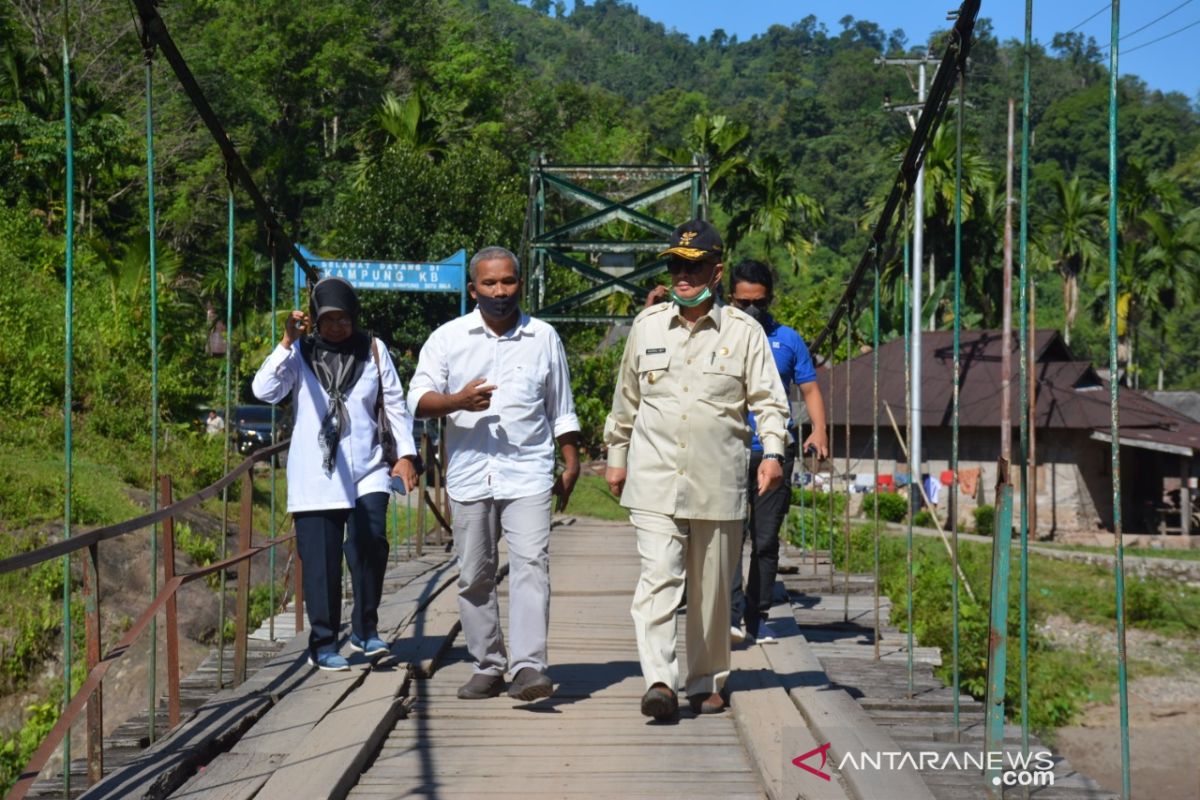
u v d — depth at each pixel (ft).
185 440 51.62
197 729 13.87
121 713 28.07
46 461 41.93
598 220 48.37
